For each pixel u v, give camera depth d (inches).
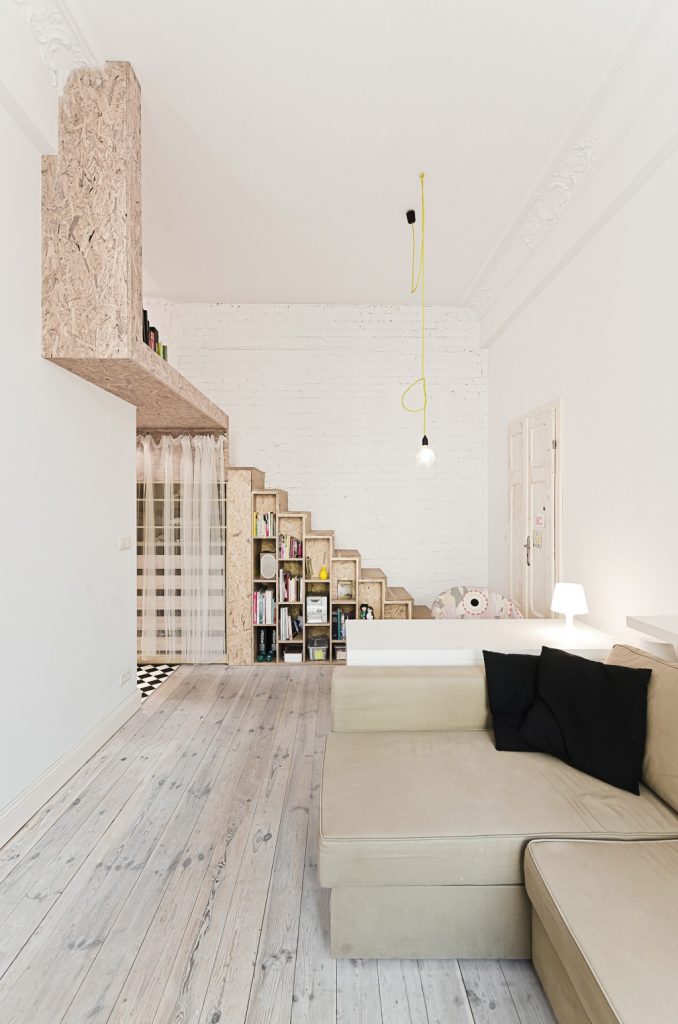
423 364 199.9
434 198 133.9
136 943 63.6
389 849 58.7
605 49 88.9
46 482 96.8
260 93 99.9
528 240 147.0
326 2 81.5
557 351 138.6
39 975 59.2
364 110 104.1
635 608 103.3
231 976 59.2
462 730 88.0
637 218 101.3
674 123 86.2
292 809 92.6
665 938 44.6
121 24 86.0
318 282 185.2
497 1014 55.1
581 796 66.4
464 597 157.6
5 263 84.0
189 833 85.5
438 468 206.7
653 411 97.4
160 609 182.5
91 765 108.3
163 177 125.8
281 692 153.4
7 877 75.1
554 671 81.3
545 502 145.9
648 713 70.8
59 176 94.9
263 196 133.4
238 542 181.9
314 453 205.3
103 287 95.3
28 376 90.7
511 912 60.4
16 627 87.4
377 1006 55.8
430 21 84.7
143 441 182.5
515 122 106.9
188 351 203.8
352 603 186.5
